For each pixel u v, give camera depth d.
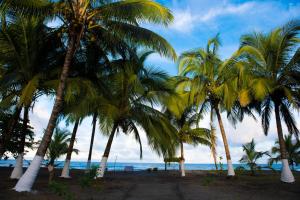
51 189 10.48
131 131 18.52
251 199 10.52
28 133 20.17
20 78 13.18
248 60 18.02
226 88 18.50
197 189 13.53
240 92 17.78
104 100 14.98
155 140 17.28
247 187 14.57
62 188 9.65
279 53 17.44
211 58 20.38
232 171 19.56
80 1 11.59
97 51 15.48
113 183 15.27
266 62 17.75
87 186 12.64
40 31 13.40
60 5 11.45
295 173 29.03
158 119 17.39
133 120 17.56
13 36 12.89
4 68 15.01
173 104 17.92
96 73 16.92
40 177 16.92
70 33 11.59
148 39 12.12
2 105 12.49
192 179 20.84
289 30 17.11
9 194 8.92
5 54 13.35
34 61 13.30
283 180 16.52
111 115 14.23
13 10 11.32
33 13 11.14
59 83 11.29
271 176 23.80
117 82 17.09
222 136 20.47
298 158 34.22
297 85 17.23
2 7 10.66
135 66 17.42
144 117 17.02
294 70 17.05
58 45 14.62
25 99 10.96
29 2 10.94
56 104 10.71
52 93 14.54
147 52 18.66
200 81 19.56
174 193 11.89
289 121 18.31
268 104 18.94
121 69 17.09
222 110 21.31
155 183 16.88
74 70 15.88
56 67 14.57
